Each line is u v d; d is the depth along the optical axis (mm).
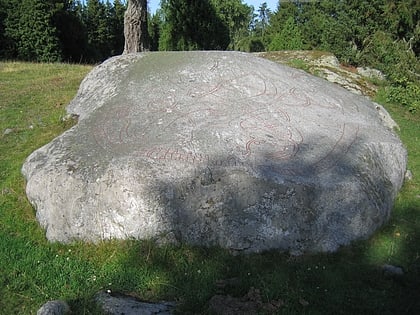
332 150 5840
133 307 4043
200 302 4234
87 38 22219
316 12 25859
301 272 4719
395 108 9828
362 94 10211
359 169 5641
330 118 6602
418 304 4395
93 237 5004
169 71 6941
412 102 9820
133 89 6730
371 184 5586
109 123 6094
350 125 6570
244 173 5051
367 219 5320
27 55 17859
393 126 8336
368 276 4766
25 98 9453
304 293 4422
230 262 4809
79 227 5035
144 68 7188
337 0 19203
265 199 4996
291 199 5023
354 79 10781
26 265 4707
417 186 6711
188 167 5078
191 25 18219
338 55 14789
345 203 5223
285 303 4238
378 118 7516
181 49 18344
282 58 11820
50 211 5211
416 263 5047
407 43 14859
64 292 4352
